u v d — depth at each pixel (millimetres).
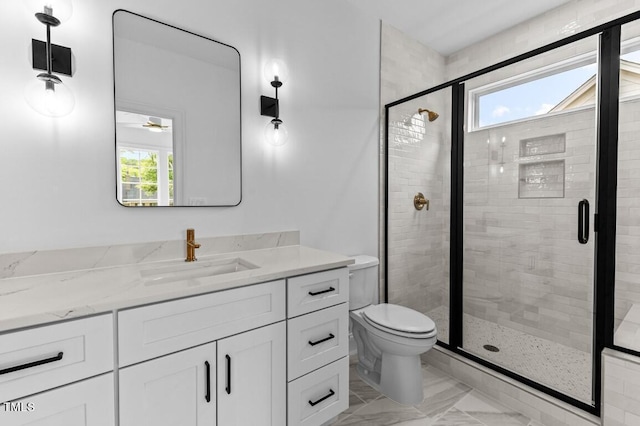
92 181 1282
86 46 1252
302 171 1954
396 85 2504
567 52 1807
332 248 2125
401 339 1669
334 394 1445
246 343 1151
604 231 1489
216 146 1604
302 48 1935
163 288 1004
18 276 1134
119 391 897
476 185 2178
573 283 1790
